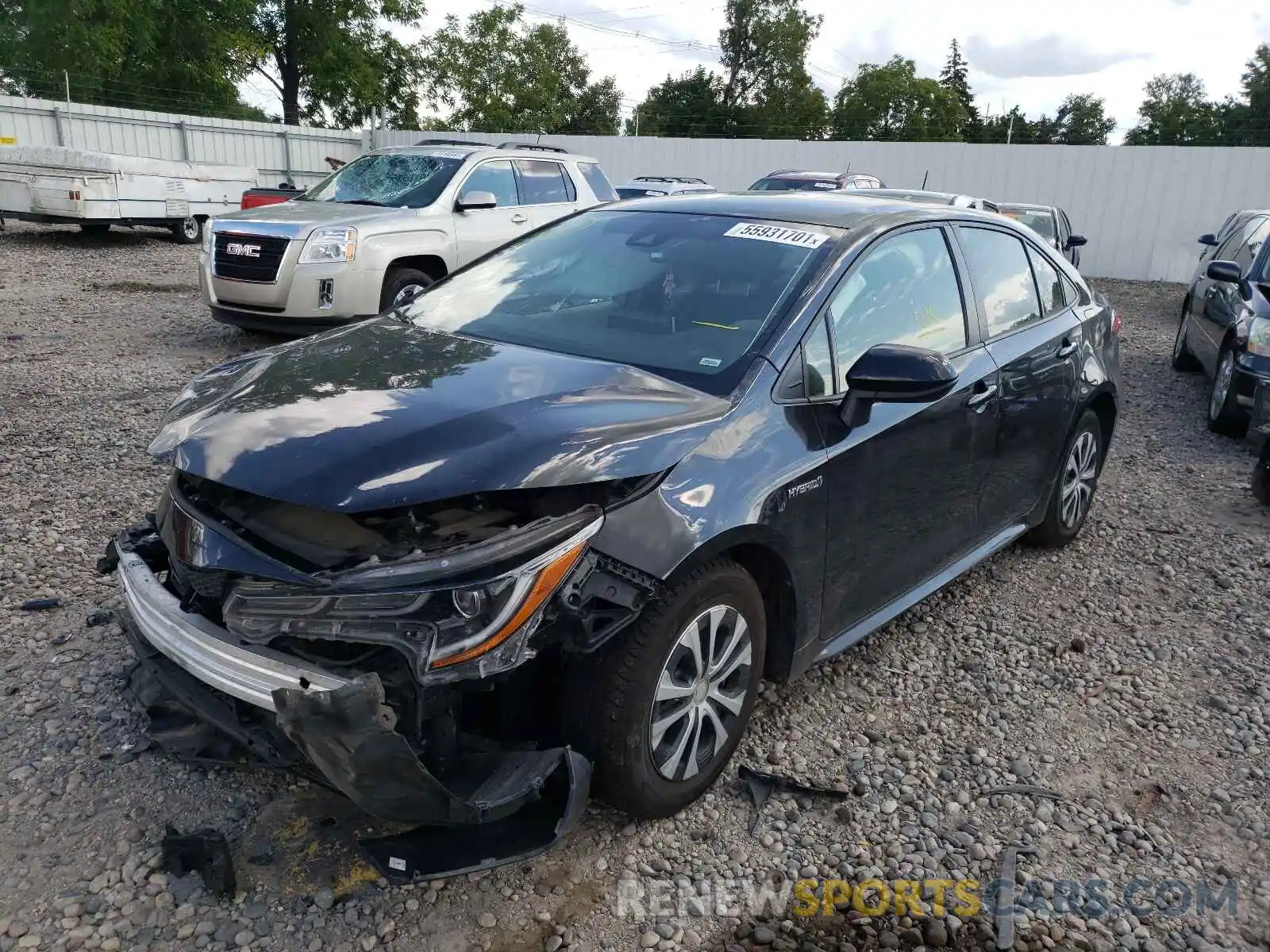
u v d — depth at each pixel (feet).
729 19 212.23
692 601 8.98
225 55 126.41
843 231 12.01
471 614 7.60
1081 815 10.44
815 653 11.06
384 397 9.32
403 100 148.46
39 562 14.79
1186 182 68.85
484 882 8.88
